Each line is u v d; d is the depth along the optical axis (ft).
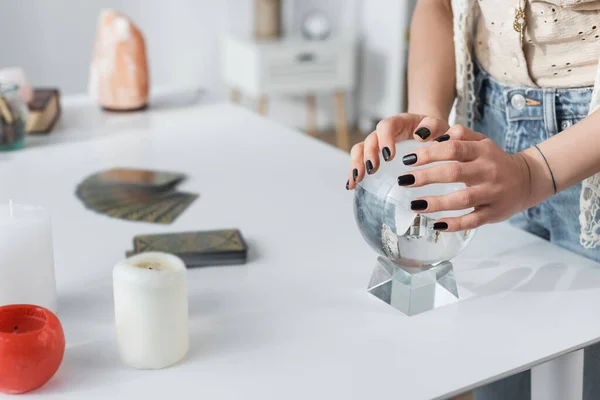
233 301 2.84
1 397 2.25
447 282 2.83
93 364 2.43
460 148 2.50
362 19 12.80
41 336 2.23
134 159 4.57
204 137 5.06
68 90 11.14
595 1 2.94
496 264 3.16
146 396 2.26
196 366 2.42
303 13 12.62
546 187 2.69
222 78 12.30
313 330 2.64
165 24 11.57
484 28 3.46
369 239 2.75
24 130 4.76
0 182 4.15
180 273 2.39
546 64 3.18
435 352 2.51
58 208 3.77
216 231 3.34
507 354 2.50
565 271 3.10
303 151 4.75
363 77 13.01
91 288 2.95
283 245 3.35
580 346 2.56
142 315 2.34
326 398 2.26
